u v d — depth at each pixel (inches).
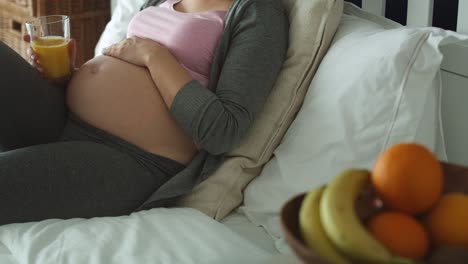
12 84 54.8
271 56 56.2
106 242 45.3
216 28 59.4
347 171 25.4
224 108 53.7
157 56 56.3
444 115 52.2
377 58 49.4
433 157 24.7
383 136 48.1
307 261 22.4
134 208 53.9
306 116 53.1
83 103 57.2
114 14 79.7
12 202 48.6
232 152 56.4
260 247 45.9
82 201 51.0
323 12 56.9
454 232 23.8
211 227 47.5
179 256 43.6
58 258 43.3
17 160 49.9
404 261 21.6
